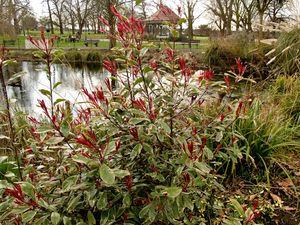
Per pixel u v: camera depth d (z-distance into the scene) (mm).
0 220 1527
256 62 7973
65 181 1466
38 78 10844
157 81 1856
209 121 2020
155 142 1695
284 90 4027
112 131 1559
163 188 1505
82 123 1782
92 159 1414
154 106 1735
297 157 2879
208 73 1763
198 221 1865
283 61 5555
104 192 1498
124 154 1700
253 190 2465
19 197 1355
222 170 2643
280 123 3004
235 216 1957
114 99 1792
